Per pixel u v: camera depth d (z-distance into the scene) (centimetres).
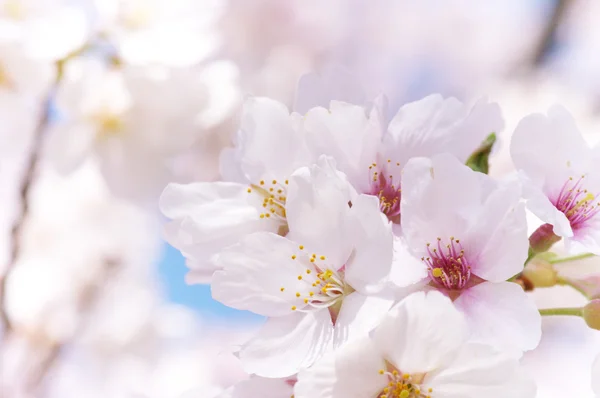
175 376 72
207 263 33
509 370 30
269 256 32
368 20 105
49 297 56
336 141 33
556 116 32
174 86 40
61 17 39
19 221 41
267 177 33
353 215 31
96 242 58
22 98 40
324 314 32
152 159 41
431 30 107
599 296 32
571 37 93
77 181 54
